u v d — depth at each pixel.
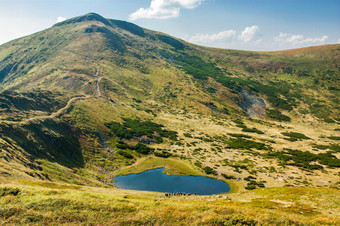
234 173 107.44
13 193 29.41
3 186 30.45
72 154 105.38
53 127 112.88
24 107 127.81
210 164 118.50
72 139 116.62
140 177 102.31
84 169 97.88
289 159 129.00
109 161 115.25
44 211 26.81
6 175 48.34
